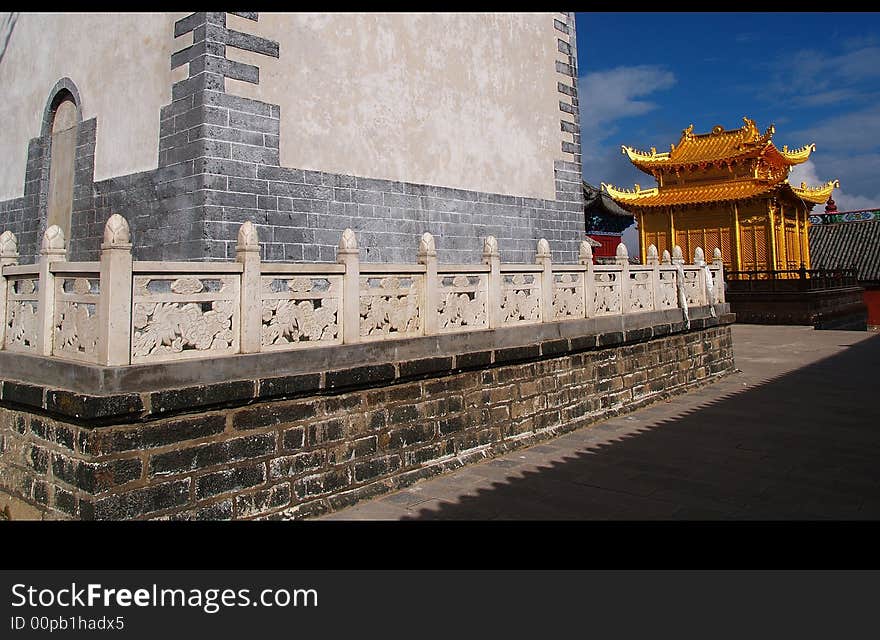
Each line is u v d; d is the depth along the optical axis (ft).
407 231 34.68
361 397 21.34
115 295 15.51
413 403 23.18
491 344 26.23
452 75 38.19
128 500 15.67
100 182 31.48
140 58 29.89
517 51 43.24
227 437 17.65
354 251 21.03
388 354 21.88
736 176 105.60
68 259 33.30
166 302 16.60
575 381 31.55
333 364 20.12
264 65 28.48
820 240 137.69
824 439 28.94
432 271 23.79
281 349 18.94
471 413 25.58
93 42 33.17
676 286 41.32
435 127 36.83
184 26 27.61
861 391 40.75
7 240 20.18
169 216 27.53
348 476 20.79
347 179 31.71
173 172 27.45
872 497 21.38
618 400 34.60
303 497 19.44
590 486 22.76
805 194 110.52
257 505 18.24
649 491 22.20
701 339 44.06
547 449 27.61
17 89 39.22
